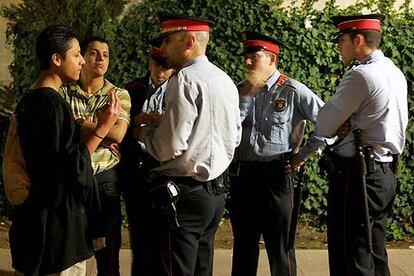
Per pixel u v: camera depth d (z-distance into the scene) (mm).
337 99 3734
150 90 4383
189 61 3408
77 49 3234
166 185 3320
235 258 4355
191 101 3256
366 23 3861
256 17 6652
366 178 3775
